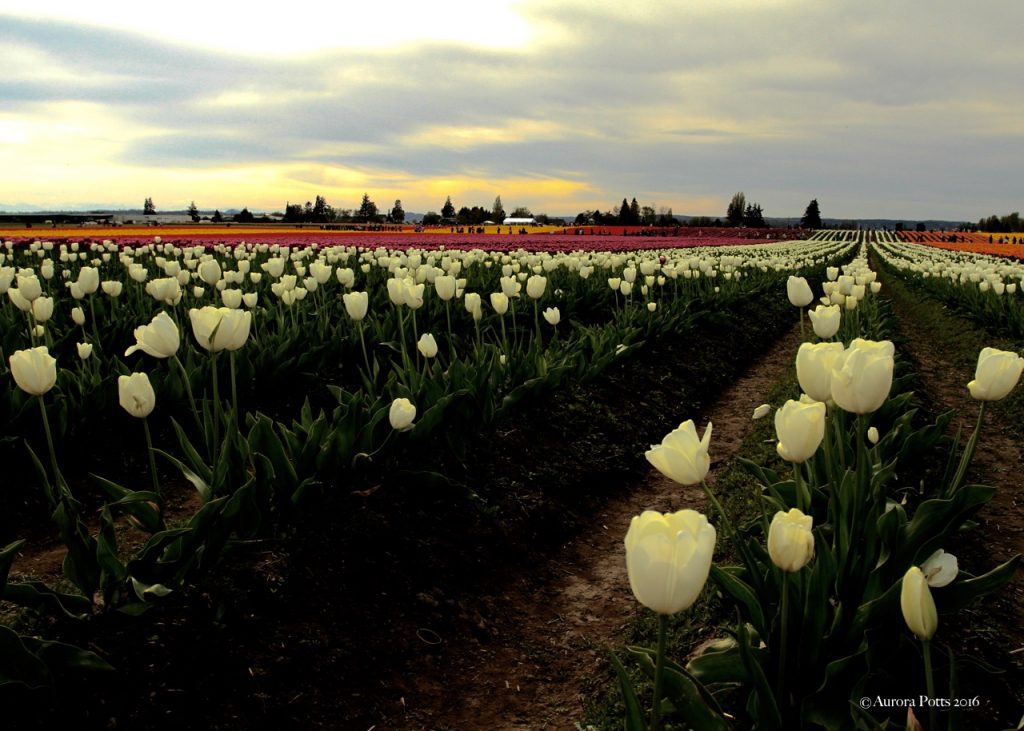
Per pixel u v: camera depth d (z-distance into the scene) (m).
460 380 6.02
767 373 12.65
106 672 3.29
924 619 1.86
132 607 3.49
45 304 5.34
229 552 4.06
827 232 108.00
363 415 5.24
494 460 6.33
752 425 8.94
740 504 5.95
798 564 2.19
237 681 3.56
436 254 19.02
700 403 10.12
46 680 3.02
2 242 26.89
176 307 9.80
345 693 3.77
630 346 9.64
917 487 5.86
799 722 2.81
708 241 57.56
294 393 7.93
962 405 9.80
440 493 5.57
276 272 8.75
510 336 11.17
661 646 1.76
